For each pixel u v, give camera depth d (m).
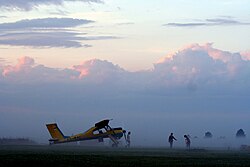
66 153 66.31
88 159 47.53
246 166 41.97
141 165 40.84
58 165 40.44
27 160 42.97
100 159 48.34
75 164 41.16
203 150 98.06
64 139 127.94
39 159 44.56
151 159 50.66
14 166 39.34
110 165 40.53
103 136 127.56
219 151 94.75
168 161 47.28
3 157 47.03
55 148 99.06
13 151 70.56
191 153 76.44
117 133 127.50
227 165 42.66
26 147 103.75
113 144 126.25
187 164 43.03
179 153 75.69
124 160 47.34
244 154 75.25
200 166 40.88
